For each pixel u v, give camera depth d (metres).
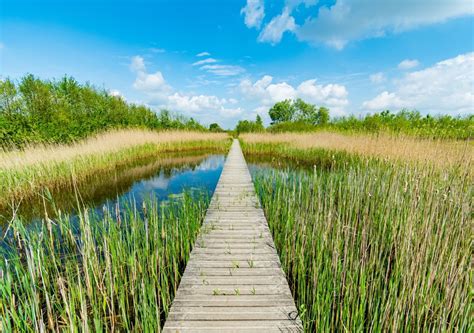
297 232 3.40
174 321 1.91
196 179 8.27
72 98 16.16
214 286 2.33
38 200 5.95
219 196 5.34
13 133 8.84
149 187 7.15
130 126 16.16
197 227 3.77
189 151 16.41
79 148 8.86
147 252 2.79
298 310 2.17
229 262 2.74
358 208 3.54
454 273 2.03
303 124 21.88
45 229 3.43
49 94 13.70
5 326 1.70
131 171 9.57
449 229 2.47
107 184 7.51
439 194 2.95
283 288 2.31
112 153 10.01
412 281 2.16
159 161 12.10
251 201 5.00
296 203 4.32
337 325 2.09
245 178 7.14
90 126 12.77
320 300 2.21
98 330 1.67
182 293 2.22
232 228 3.67
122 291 2.21
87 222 2.55
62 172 6.95
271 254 2.93
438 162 5.12
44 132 9.77
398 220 3.13
